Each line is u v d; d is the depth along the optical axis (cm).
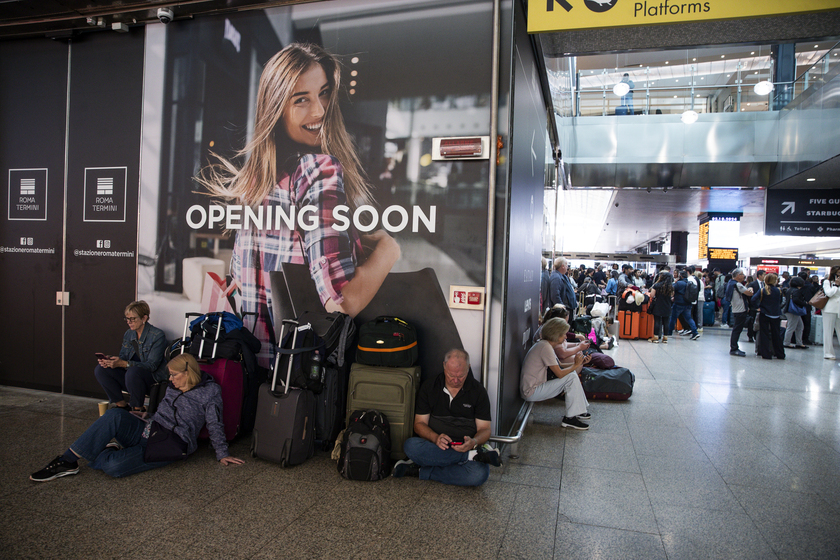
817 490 342
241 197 467
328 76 438
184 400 360
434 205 407
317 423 385
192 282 484
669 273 1148
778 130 1227
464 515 296
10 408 493
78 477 339
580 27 389
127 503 303
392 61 420
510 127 393
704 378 730
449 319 403
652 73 1355
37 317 552
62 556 244
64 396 538
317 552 252
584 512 304
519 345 469
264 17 460
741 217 1898
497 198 395
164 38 495
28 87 554
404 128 416
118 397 471
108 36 520
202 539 262
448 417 349
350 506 305
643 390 651
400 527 280
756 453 414
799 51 1281
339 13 436
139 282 506
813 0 355
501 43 394
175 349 430
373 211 423
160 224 497
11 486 324
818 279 1183
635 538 273
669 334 1305
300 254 446
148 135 502
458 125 402
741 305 946
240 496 315
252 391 430
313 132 442
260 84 461
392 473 355
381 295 420
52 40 543
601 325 1021
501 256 394
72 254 536
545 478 357
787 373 773
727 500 324
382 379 366
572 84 1218
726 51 1380
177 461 371
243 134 467
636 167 1284
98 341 527
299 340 374
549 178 717
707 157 1258
